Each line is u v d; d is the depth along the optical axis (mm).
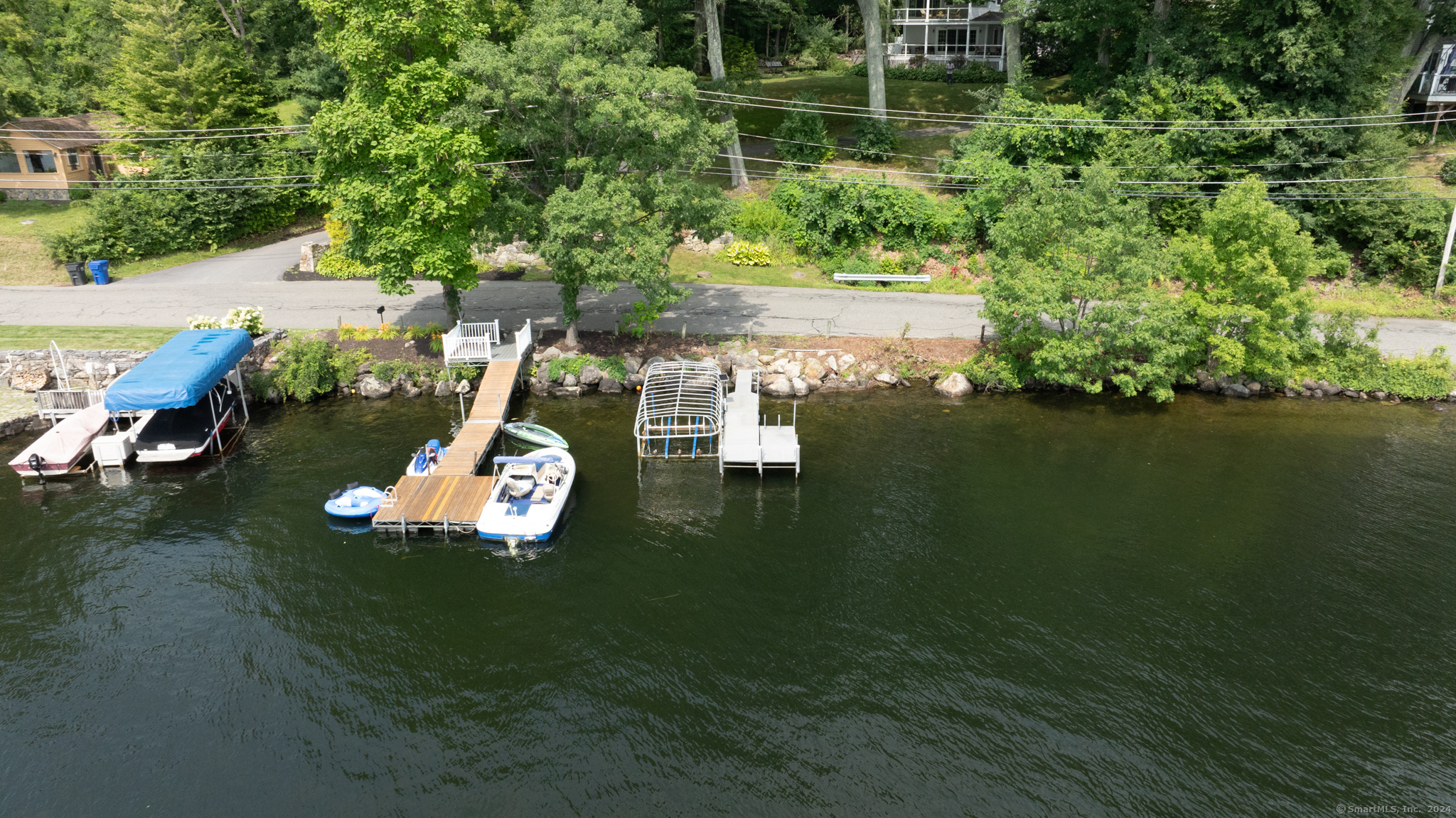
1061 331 36406
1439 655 20578
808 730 18297
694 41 60500
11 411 32906
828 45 81562
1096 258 34969
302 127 52875
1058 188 43250
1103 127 49125
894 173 54344
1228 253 36031
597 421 33625
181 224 51125
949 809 16266
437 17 31578
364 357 36719
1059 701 19141
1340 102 46938
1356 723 18453
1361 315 36906
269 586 23094
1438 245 45500
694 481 29062
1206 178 49062
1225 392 37562
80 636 21078
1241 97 48344
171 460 29516
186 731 18203
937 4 75188
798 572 23922
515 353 36625
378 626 21547
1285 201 48062
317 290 45281
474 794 16609
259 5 63500
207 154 50375
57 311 40438
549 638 21156
